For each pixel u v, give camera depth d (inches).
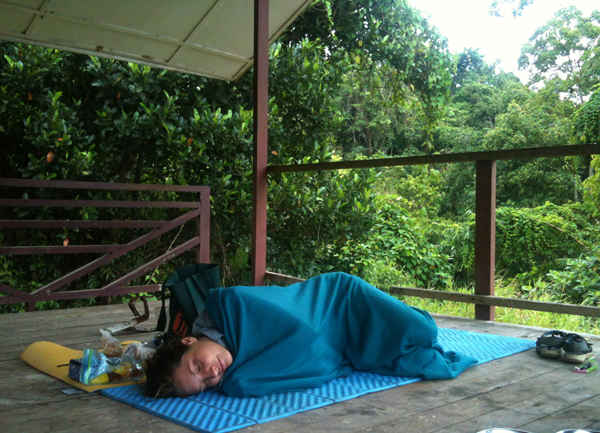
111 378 84.5
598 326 249.1
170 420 67.9
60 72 223.5
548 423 66.2
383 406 72.7
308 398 75.1
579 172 545.0
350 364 89.7
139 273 165.9
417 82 392.5
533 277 361.1
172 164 239.1
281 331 81.4
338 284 91.4
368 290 90.0
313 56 293.1
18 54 209.6
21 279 234.5
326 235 271.7
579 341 94.2
